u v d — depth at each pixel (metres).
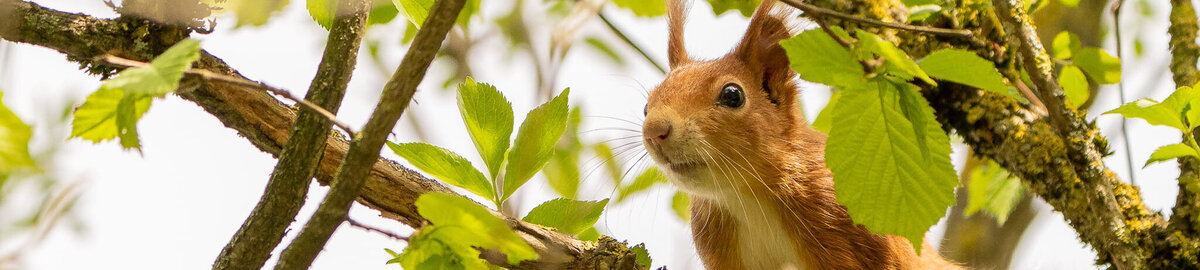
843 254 2.78
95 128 2.51
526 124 2.62
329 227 2.53
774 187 2.78
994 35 2.66
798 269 2.79
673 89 2.76
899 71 2.53
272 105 2.65
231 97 2.64
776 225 2.79
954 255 2.94
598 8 2.71
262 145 2.65
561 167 2.78
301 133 2.58
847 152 2.54
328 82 2.59
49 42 2.62
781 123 2.78
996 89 2.52
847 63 2.53
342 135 2.67
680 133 2.74
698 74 2.77
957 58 2.52
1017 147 2.66
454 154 2.61
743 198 2.78
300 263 2.53
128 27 2.63
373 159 2.52
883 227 2.55
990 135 2.66
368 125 2.52
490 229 2.53
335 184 2.52
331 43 2.59
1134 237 2.65
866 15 2.64
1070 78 2.69
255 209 2.58
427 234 2.53
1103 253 2.65
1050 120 2.66
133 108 2.50
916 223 2.55
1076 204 2.65
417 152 2.61
